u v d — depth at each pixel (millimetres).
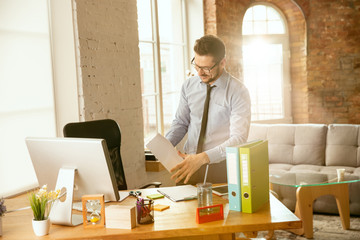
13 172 2744
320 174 3775
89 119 3166
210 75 2488
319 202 4074
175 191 2320
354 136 4590
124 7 3559
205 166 2650
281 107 6438
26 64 2848
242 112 2496
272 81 6383
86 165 1912
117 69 3475
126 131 3592
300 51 6289
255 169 1919
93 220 1844
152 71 4500
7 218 2037
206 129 2652
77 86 3107
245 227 1775
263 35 6230
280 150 4867
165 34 4836
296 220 1795
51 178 2031
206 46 2412
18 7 2777
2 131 2666
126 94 3594
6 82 2691
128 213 1794
